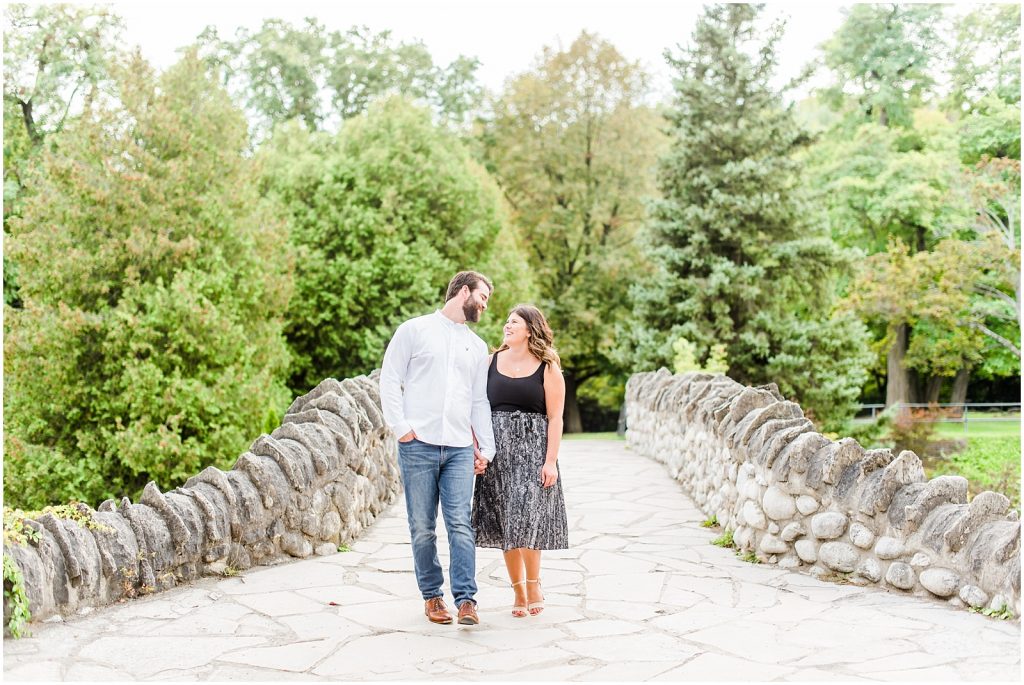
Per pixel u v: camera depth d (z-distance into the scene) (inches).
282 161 1021.8
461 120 1275.8
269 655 175.5
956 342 1010.7
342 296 932.6
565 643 183.8
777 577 244.1
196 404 664.4
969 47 1107.9
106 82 850.1
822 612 206.8
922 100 1177.4
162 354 679.7
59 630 187.6
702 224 906.1
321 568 251.6
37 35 828.0
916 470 233.0
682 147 918.4
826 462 246.5
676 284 901.8
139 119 722.2
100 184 695.7
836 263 898.7
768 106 909.8
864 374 896.3
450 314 209.9
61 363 667.4
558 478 208.5
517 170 1226.0
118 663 169.6
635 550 281.3
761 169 866.1
